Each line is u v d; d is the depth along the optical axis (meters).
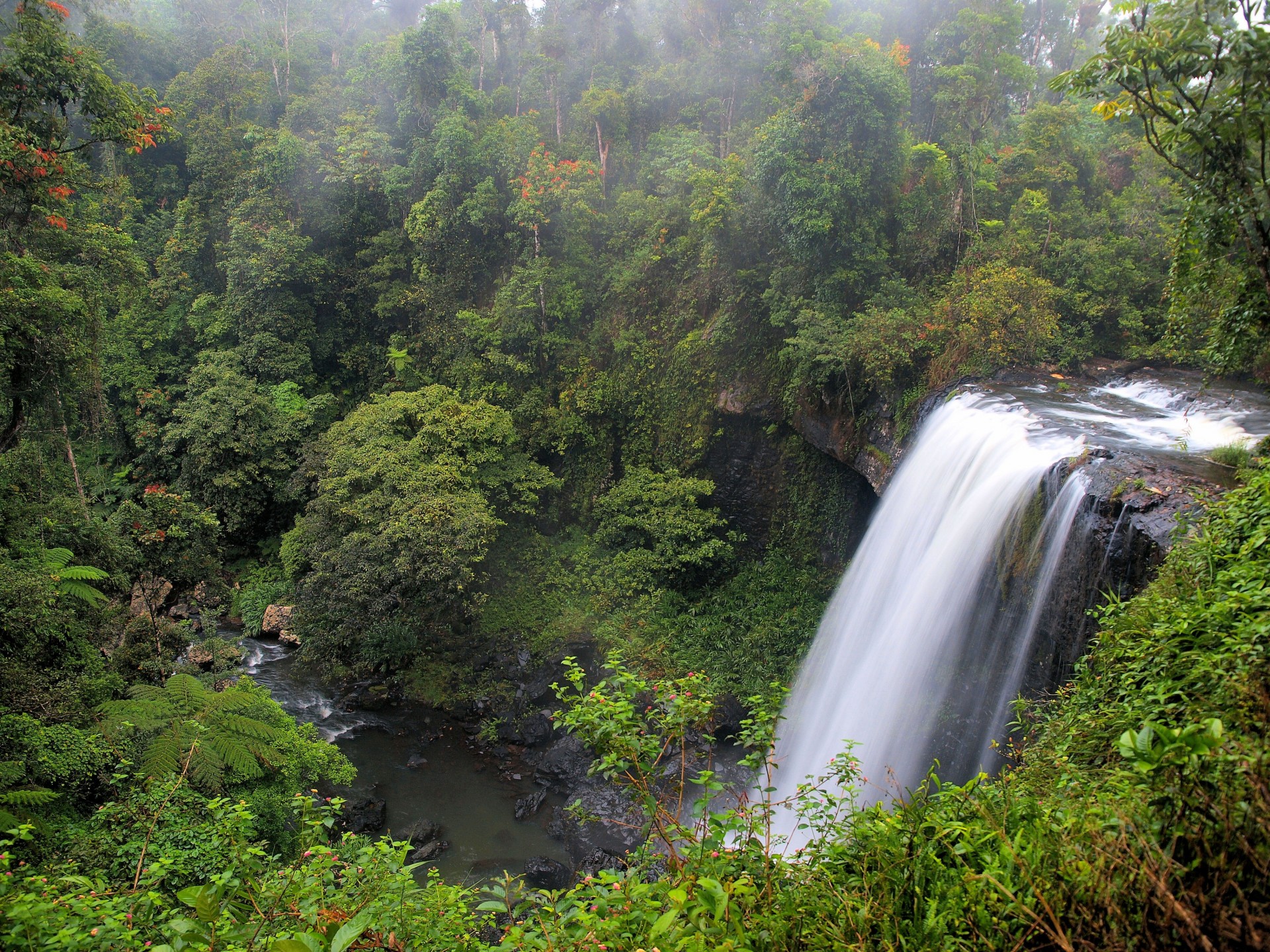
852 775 5.69
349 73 35.28
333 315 33.22
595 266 27.67
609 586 22.84
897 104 18.94
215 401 27.28
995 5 23.77
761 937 4.11
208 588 25.42
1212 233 7.44
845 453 20.27
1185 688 5.40
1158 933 3.09
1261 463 7.92
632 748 5.12
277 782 12.16
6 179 15.95
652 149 29.23
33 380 16.27
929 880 4.09
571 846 15.25
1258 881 3.02
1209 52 6.19
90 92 16.98
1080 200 23.64
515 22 37.25
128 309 31.75
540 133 32.28
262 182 31.86
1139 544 9.13
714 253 23.47
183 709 11.30
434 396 24.05
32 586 12.33
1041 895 3.31
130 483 30.27
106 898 5.04
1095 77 7.00
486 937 10.70
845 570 22.42
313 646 20.81
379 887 5.06
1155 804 3.62
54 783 9.98
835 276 19.67
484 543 21.02
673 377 25.61
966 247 20.95
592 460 26.75
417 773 18.02
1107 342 19.06
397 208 32.09
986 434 14.05
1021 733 10.45
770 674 19.52
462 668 21.36
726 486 25.00
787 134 19.25
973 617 12.58
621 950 4.21
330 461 23.11
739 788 15.88
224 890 5.11
